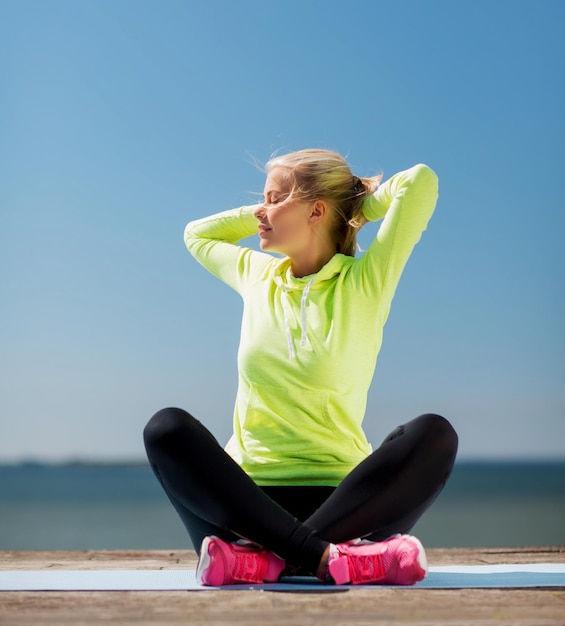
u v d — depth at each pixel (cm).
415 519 244
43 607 193
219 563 221
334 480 253
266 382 259
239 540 236
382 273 263
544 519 3509
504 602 195
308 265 277
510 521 3409
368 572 221
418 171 264
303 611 182
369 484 230
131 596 210
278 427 256
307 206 273
